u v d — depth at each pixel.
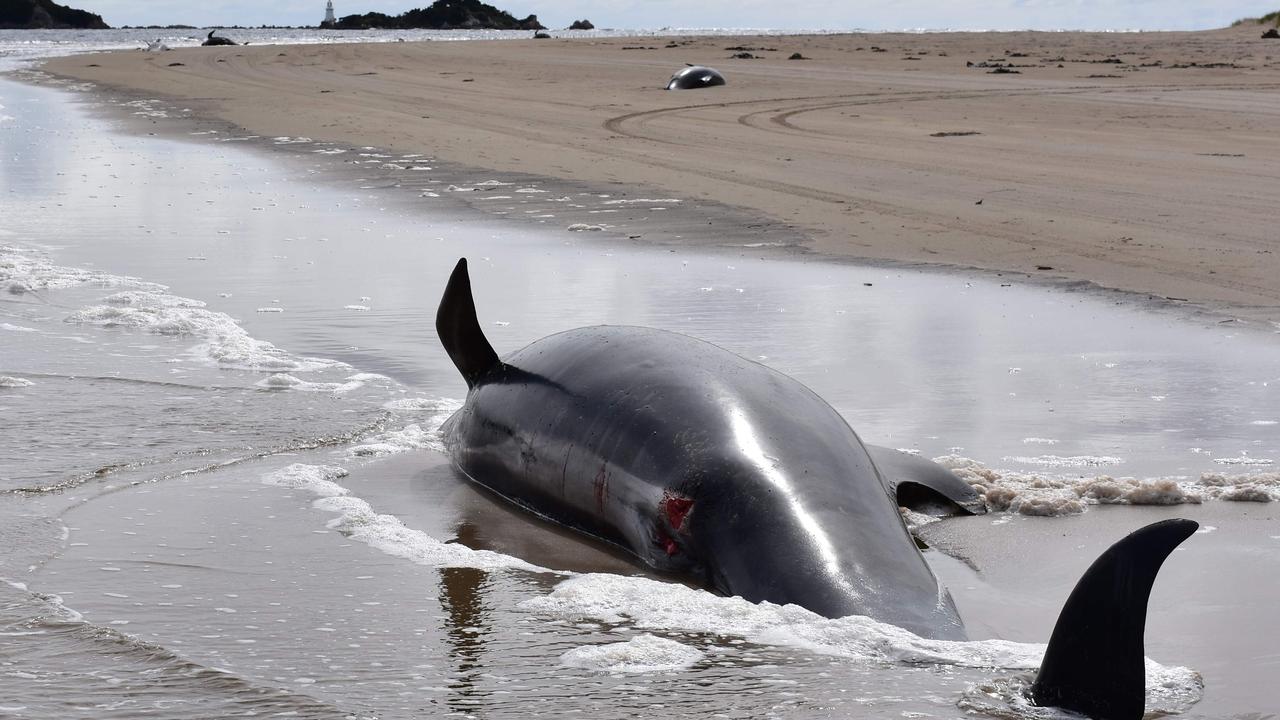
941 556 5.21
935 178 18.80
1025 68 48.03
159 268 12.19
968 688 3.73
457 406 7.53
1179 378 8.23
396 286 11.37
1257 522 5.54
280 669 3.84
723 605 4.37
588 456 5.45
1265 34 78.31
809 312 10.27
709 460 5.00
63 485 5.85
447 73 48.44
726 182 18.64
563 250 13.38
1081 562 5.09
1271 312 10.20
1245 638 4.27
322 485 5.96
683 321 9.88
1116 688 3.54
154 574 4.71
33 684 3.68
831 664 3.92
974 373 8.35
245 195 17.88
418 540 5.20
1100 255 12.79
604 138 25.00
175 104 35.31
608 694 3.68
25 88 43.44
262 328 9.68
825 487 4.87
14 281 11.04
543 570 4.89
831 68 49.19
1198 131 25.38
